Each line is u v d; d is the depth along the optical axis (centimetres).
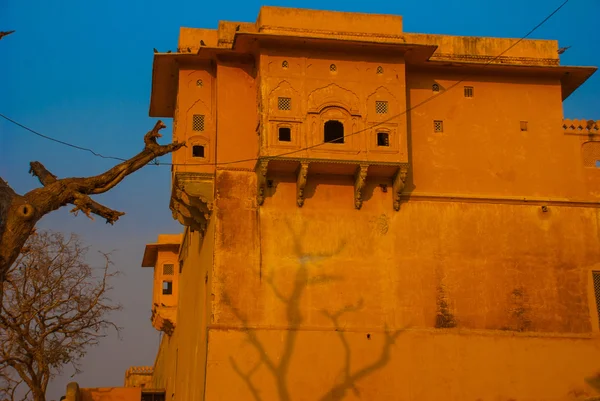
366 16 2341
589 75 2466
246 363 2116
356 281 2222
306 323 2173
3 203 1254
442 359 2202
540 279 2314
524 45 2494
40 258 2702
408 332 2205
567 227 2372
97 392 3434
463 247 2298
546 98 2464
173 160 2309
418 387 2172
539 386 2227
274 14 2295
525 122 2438
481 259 2298
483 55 2466
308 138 2209
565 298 2312
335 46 2277
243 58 2339
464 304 2258
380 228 2269
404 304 2230
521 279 2305
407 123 2373
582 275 2341
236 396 2088
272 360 2128
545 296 2303
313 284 2202
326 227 2245
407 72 2414
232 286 2170
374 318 2205
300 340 2155
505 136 2414
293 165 2212
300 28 2298
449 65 2395
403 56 2320
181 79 2336
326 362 2148
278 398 2105
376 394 2148
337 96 2256
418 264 2264
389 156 2238
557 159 2423
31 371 2572
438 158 2362
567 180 2412
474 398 2189
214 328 2127
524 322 2273
